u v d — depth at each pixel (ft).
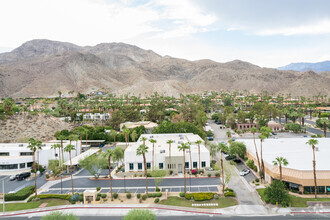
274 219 149.69
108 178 234.99
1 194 202.49
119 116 503.61
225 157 289.53
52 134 424.05
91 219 157.07
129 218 132.26
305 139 277.64
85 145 350.43
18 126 415.85
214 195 184.96
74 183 223.92
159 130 370.53
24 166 265.54
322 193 183.83
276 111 558.56
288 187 192.54
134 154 247.91
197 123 452.76
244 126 476.95
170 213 162.61
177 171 241.96
